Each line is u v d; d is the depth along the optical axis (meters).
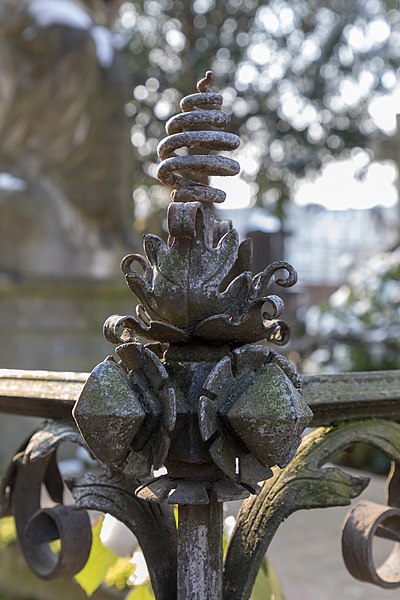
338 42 9.73
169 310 0.73
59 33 3.80
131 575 1.16
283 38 9.70
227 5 9.68
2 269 4.03
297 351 4.72
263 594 1.13
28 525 0.96
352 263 4.86
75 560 0.93
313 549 1.97
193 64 9.30
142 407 0.68
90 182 4.15
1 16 3.75
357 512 0.91
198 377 0.72
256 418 0.65
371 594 1.69
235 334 0.72
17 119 3.94
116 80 4.15
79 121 4.02
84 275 4.16
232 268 0.75
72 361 4.01
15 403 0.96
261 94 9.68
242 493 0.73
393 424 0.90
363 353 4.39
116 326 0.71
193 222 0.71
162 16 9.63
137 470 0.70
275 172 9.68
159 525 0.82
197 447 0.71
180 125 0.73
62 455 3.47
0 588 1.42
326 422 0.86
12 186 4.05
